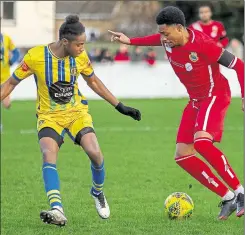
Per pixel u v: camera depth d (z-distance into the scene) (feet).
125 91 279.69
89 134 67.21
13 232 69.67
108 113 223.71
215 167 70.54
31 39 374.84
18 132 172.04
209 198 89.20
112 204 85.05
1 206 85.15
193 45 69.05
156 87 280.10
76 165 118.32
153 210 81.10
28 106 250.37
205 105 71.20
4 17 373.81
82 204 85.40
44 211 60.75
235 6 335.67
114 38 75.20
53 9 352.69
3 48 149.79
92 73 68.13
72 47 63.72
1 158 127.65
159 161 121.60
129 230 69.56
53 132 66.80
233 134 165.78
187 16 332.19
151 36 74.79
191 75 71.00
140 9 373.40
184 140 73.46
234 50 313.73
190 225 71.51
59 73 65.82
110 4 372.17
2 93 66.03
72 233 68.74
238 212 70.95
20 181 103.60
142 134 165.78
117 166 115.96
